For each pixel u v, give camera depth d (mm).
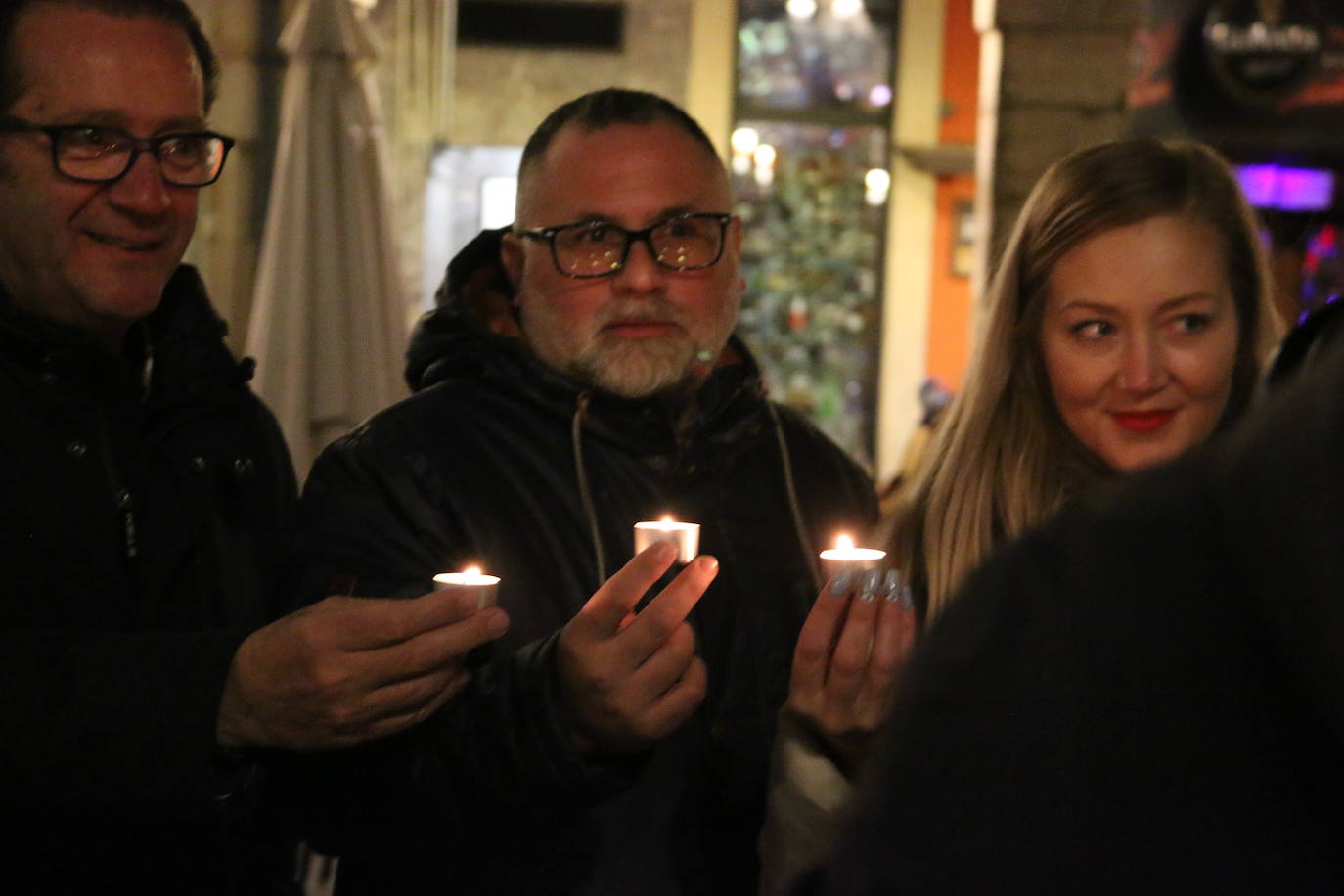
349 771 1656
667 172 1870
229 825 1579
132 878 1640
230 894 1730
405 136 7836
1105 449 1706
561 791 1528
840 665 1477
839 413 9609
